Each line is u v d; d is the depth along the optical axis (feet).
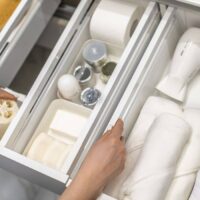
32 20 3.47
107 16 3.32
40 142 3.05
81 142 2.75
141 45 3.14
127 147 2.92
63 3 3.90
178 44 3.25
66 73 3.37
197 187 2.62
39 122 3.24
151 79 3.19
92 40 3.47
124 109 2.87
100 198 2.46
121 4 3.35
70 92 3.17
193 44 3.16
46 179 2.71
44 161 2.95
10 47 3.37
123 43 3.36
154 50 3.07
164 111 3.02
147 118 3.01
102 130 2.93
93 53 3.36
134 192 2.56
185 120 2.87
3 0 3.33
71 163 2.67
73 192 2.42
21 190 3.35
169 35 3.25
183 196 2.68
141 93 3.07
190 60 3.14
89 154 2.55
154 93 3.33
